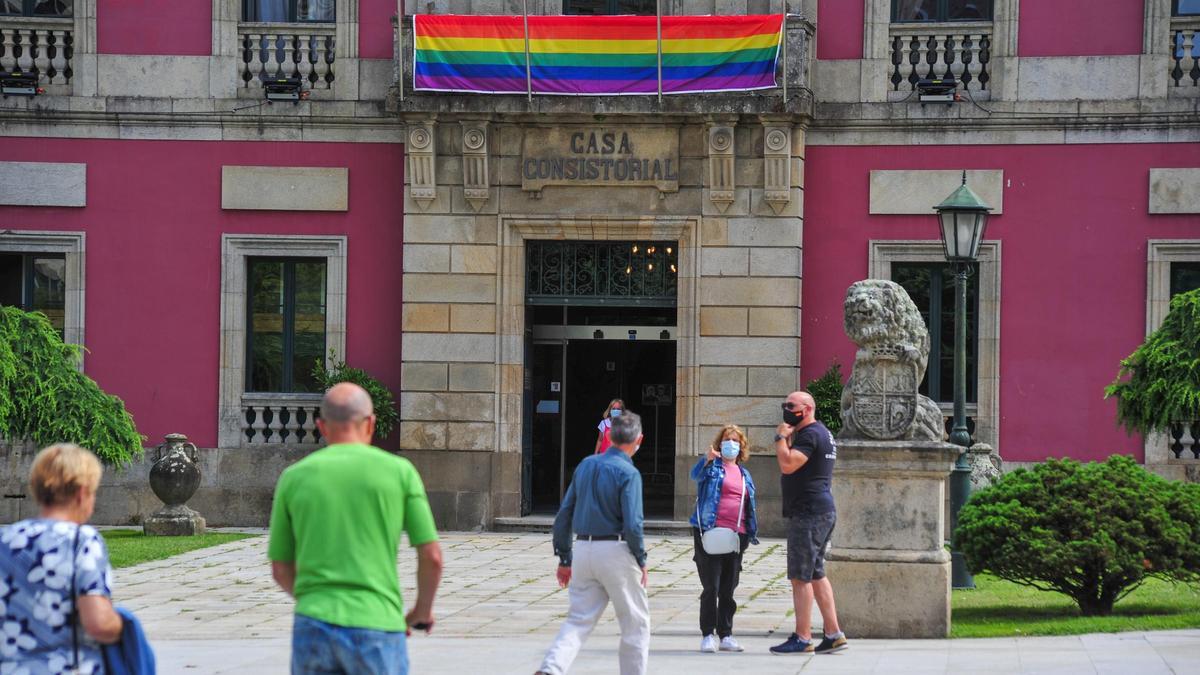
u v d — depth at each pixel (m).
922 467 12.76
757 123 22.30
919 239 22.58
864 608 12.83
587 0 23.22
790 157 22.27
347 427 7.22
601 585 10.02
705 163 22.47
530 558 19.52
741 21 21.94
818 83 22.78
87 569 6.56
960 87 22.64
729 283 22.50
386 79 23.25
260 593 16.27
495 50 22.25
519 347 22.89
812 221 22.78
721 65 22.03
